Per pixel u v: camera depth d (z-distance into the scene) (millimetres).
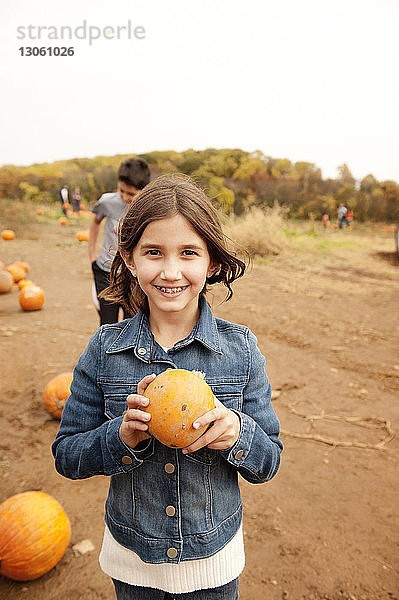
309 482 3861
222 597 1756
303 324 8164
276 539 3215
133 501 1700
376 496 3703
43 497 2971
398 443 4469
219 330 1782
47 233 20797
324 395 5430
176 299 1598
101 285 4793
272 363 6336
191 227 1550
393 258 16469
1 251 15531
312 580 2883
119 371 1729
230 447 1581
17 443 4219
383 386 5703
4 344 6684
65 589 2781
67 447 1685
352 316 8781
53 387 4570
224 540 1726
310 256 16016
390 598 2770
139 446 1646
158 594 1754
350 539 3236
